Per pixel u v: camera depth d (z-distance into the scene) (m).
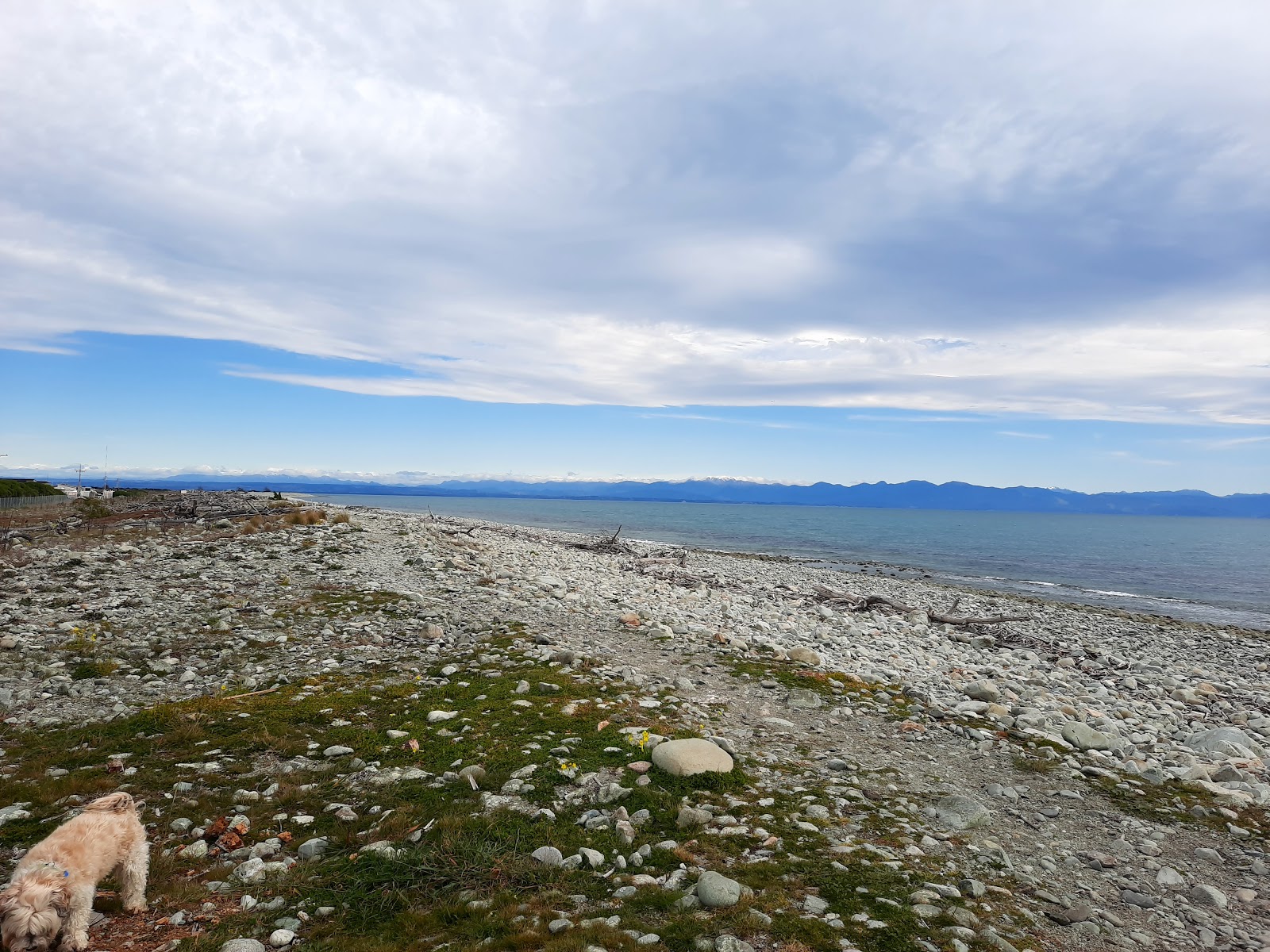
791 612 29.41
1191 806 10.14
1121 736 14.30
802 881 6.96
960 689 17.06
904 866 7.48
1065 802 10.03
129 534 33.59
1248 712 18.34
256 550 28.47
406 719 11.80
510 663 15.40
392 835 7.75
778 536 107.94
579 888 6.74
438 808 8.42
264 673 14.55
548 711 12.23
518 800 8.69
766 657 17.94
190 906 6.35
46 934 5.09
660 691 13.96
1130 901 7.29
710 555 63.31
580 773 9.52
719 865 7.27
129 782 8.95
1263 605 47.41
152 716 11.38
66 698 12.53
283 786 8.95
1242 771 11.98
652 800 8.73
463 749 10.33
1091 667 24.03
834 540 101.25
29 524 37.16
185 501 50.62
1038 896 7.20
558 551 43.47
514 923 6.06
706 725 12.22
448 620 19.42
